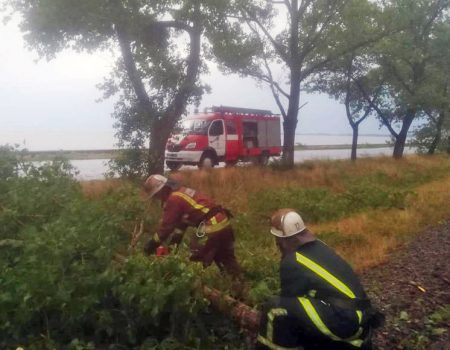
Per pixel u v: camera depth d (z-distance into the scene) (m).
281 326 3.33
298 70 22.64
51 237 4.57
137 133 16.42
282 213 3.65
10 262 5.04
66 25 13.84
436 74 29.09
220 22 16.38
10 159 7.02
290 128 22.59
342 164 23.28
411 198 12.66
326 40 22.73
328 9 22.20
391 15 22.55
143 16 14.58
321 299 3.27
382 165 22.42
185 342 4.30
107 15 13.94
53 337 4.23
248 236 8.54
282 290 3.44
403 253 7.79
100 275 4.32
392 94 29.61
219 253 5.73
